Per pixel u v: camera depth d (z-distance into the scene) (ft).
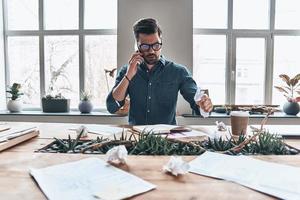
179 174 2.67
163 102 6.35
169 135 4.35
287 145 3.87
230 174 2.64
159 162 3.05
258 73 11.89
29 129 4.45
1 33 12.28
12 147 3.80
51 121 11.34
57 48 12.39
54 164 2.97
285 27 11.80
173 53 10.85
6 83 12.62
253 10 11.78
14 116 11.43
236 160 3.05
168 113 6.40
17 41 12.60
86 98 11.64
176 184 2.43
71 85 12.47
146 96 6.32
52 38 12.39
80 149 3.67
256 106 11.05
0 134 4.04
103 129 5.08
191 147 3.64
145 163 3.01
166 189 2.31
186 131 4.75
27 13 12.45
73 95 12.50
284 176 2.58
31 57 12.59
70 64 12.40
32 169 2.79
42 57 12.43
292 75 11.88
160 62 6.31
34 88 12.66
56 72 12.48
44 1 12.28
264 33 11.71
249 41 11.80
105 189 2.27
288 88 11.11
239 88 11.96
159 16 10.75
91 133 4.74
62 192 2.22
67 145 3.81
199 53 11.89
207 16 11.80
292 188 2.31
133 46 10.80
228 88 11.90
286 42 11.80
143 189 2.30
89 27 12.23
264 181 2.46
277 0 11.66
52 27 12.42
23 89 12.67
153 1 10.71
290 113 10.88
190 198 2.15
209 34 11.79
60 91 12.51
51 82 12.54
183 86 6.33
